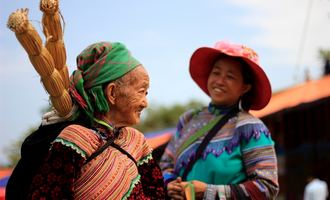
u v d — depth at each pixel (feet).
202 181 10.65
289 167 34.81
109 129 7.59
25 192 7.19
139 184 7.68
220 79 11.09
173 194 10.66
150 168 8.25
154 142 20.49
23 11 6.83
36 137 7.34
